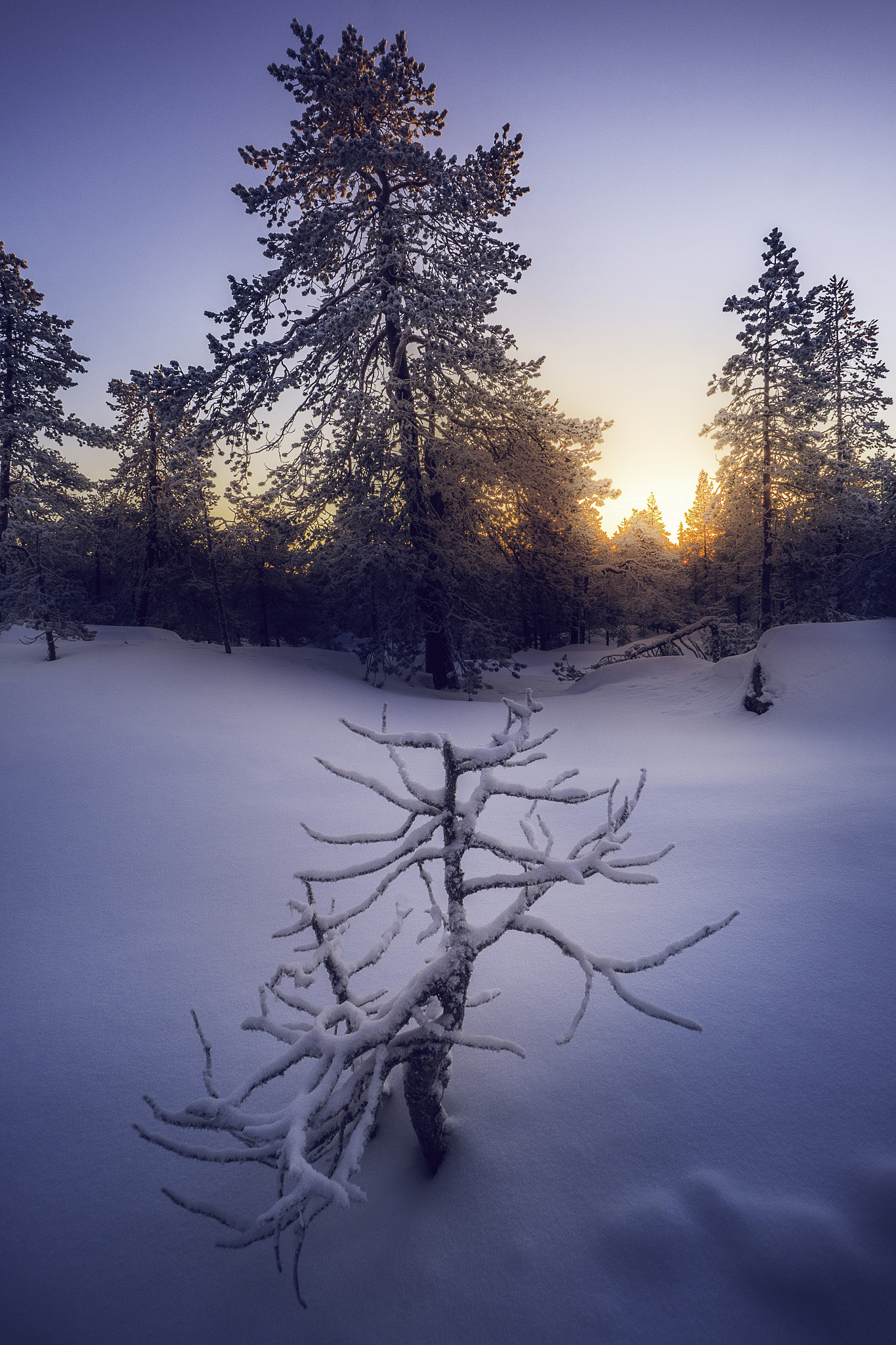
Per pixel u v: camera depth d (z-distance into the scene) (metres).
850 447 29.09
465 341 18.69
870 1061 3.09
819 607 26.09
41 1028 3.87
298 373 18.38
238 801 8.02
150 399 18.56
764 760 9.92
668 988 3.82
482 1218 2.47
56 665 16.69
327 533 20.66
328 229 18.09
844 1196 2.37
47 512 23.20
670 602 38.78
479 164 18.83
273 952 4.70
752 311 23.81
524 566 24.88
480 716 15.80
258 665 18.59
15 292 24.19
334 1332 2.15
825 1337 1.95
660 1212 2.38
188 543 33.00
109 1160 2.90
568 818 7.36
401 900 3.01
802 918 4.55
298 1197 1.58
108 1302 2.29
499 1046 2.23
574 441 22.52
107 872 6.04
